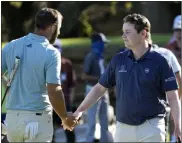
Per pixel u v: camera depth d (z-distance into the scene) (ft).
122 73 58.80
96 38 102.68
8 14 196.95
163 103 58.90
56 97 60.18
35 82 60.75
